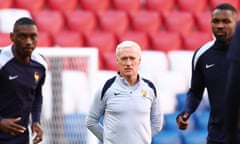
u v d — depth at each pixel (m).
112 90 22.80
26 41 22.33
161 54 44.31
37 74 23.36
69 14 45.19
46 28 43.81
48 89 34.44
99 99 23.06
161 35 46.19
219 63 22.52
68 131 34.81
